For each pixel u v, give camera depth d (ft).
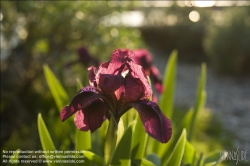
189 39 40.47
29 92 17.71
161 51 44.83
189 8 41.57
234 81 31.27
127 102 5.83
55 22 16.61
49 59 18.33
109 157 6.08
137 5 18.28
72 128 8.73
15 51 18.17
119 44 17.72
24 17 16.31
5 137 14.57
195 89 28.53
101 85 5.68
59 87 9.18
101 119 5.80
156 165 7.41
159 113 5.67
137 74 5.80
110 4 17.58
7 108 16.15
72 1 16.34
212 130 18.20
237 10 33.27
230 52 32.37
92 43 17.54
